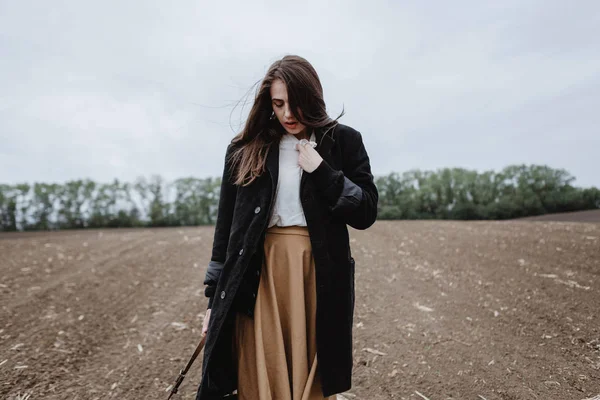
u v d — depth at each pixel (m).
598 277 4.56
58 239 8.82
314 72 1.75
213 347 1.68
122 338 3.69
